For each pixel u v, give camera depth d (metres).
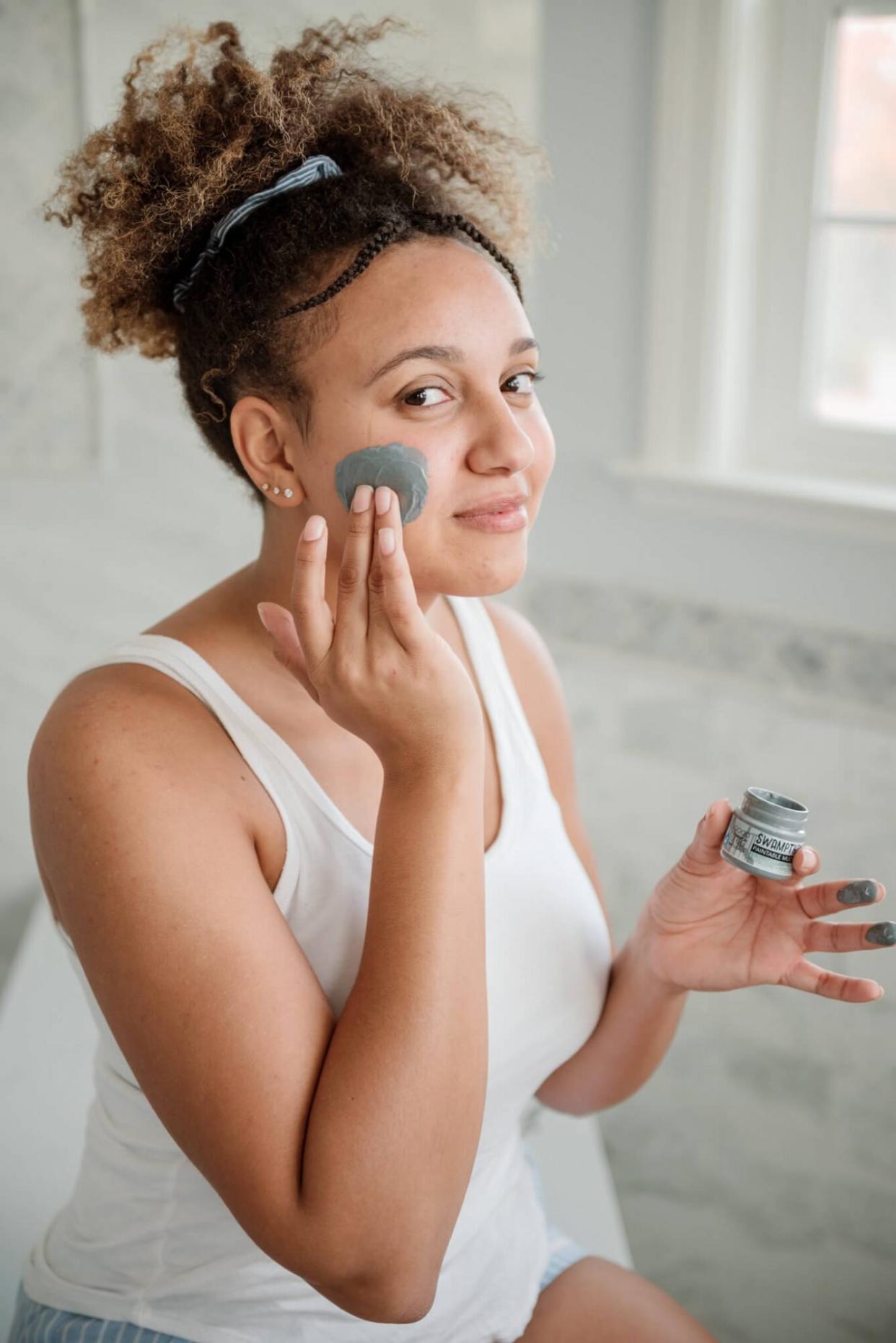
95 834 0.82
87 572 2.04
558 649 2.17
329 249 0.86
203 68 1.01
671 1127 2.14
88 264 1.00
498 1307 1.06
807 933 0.97
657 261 1.88
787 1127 2.01
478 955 0.84
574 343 2.03
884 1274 1.96
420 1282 0.83
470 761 0.85
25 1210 1.36
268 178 0.89
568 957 1.05
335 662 0.81
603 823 2.17
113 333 1.01
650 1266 2.22
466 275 0.85
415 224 0.87
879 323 1.85
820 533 1.82
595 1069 1.15
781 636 1.90
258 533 2.09
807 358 1.90
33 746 0.89
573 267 2.00
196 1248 0.96
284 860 0.92
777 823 0.92
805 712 1.90
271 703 0.95
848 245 1.85
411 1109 0.80
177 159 0.91
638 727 2.09
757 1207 2.07
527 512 0.92
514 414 0.90
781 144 1.84
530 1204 1.13
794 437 1.93
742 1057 2.02
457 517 0.86
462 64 1.94
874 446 1.86
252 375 0.90
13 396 1.91
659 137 1.83
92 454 1.97
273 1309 0.96
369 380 0.84
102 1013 0.86
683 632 2.01
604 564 2.08
